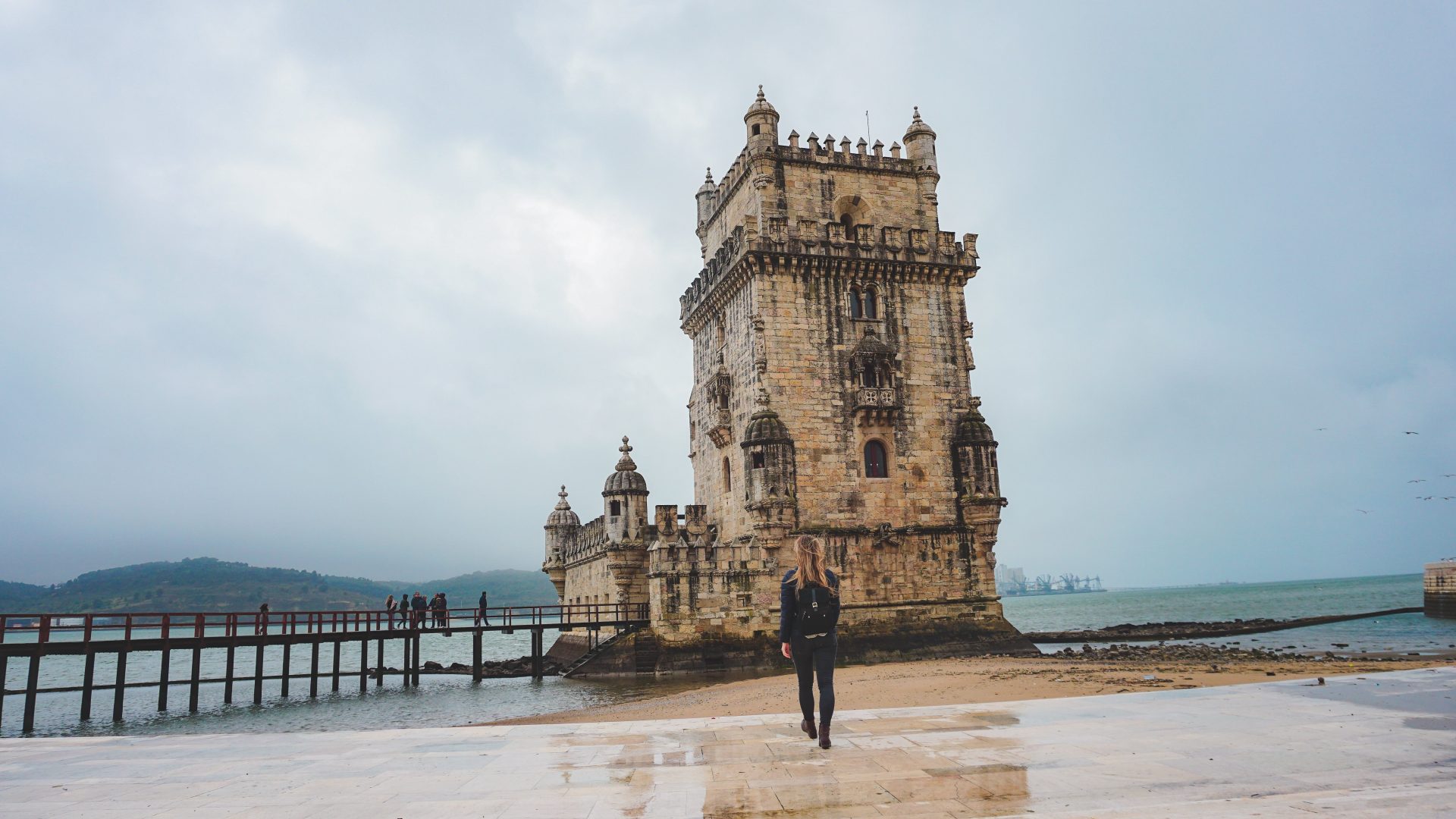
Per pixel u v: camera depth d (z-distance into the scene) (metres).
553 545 78.88
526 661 69.00
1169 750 12.35
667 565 46.97
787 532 47.84
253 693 54.12
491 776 11.81
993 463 51.81
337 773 12.30
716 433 54.31
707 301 57.28
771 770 11.64
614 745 13.70
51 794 11.41
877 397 50.22
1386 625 85.88
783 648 13.83
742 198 55.84
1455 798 9.51
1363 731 13.50
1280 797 9.69
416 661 53.97
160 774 12.52
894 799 10.00
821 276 51.38
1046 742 13.11
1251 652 50.28
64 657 105.75
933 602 49.59
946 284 53.84
